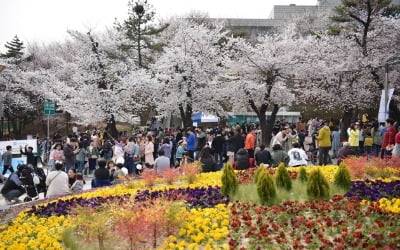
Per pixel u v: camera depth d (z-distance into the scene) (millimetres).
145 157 18250
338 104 29141
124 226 6684
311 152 21375
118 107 30766
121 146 19297
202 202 9109
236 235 7000
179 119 41281
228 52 32062
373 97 29328
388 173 11922
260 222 7406
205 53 31438
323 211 7703
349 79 29703
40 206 10312
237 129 18281
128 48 34469
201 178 12734
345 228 6457
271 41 30391
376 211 7523
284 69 29078
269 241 6508
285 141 19141
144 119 40031
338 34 30688
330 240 6605
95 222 6996
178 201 8391
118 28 35375
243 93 29484
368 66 27922
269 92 29453
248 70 29891
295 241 6145
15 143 22156
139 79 30234
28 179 13328
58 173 12664
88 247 7086
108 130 31359
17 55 47062
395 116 27922
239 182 11055
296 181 10703
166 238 7301
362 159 12516
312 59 29391
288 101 29797
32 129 45344
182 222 7387
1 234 8219
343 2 28672
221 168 18656
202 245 6848
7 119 44531
